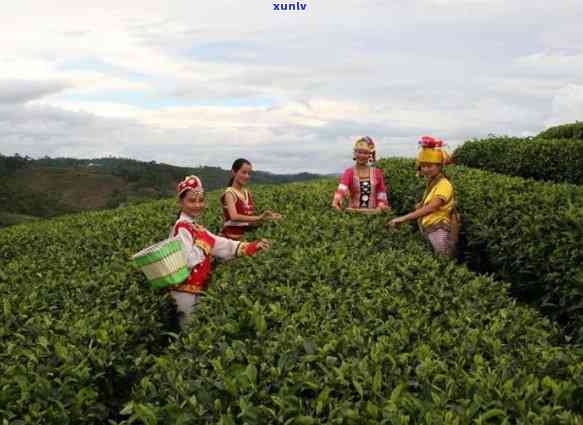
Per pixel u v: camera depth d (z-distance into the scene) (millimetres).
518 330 4379
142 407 3191
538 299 7941
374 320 4500
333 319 4496
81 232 11516
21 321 5184
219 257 6773
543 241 7496
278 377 3475
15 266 7859
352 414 2953
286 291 5176
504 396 3154
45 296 5867
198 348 4152
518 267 8258
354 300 4961
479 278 5871
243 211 8258
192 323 4926
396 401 3113
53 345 4473
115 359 4598
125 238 9555
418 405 3051
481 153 19531
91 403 4031
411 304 4953
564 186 10281
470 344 3953
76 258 8141
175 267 5977
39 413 3537
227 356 3773
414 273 6086
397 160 17172
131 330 5156
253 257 6488
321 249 6758
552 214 7613
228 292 5367
